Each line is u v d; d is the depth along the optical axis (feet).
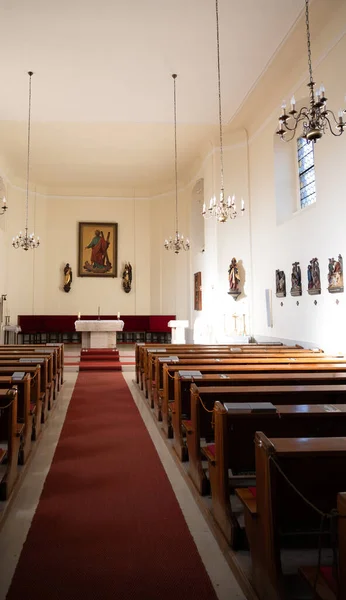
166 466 17.44
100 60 35.78
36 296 68.90
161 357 25.91
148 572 10.19
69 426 23.47
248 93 41.78
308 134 20.89
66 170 64.75
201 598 9.29
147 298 72.84
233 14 30.50
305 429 12.16
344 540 6.59
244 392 14.80
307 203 40.55
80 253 71.61
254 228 48.80
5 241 62.85
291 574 9.09
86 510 13.46
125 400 30.50
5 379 17.84
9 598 9.23
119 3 29.30
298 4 29.63
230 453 12.32
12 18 30.73
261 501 8.88
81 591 9.47
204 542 11.60
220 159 52.26
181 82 39.37
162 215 72.18
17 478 15.47
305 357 27.53
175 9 29.91
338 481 8.90
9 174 63.16
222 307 50.88
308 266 35.65
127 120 46.83
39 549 11.16
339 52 30.66
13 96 41.60
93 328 52.70
